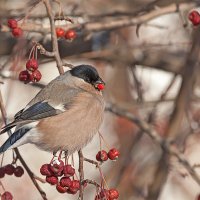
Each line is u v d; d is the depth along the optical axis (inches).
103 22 454.3
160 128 541.0
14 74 428.8
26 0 593.0
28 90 639.1
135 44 556.4
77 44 527.2
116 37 538.9
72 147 383.6
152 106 505.7
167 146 453.1
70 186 337.4
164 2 528.1
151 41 575.2
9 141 350.3
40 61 478.0
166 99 521.3
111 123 604.7
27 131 362.9
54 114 375.2
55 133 374.6
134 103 519.2
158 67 564.7
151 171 546.6
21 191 575.2
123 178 538.3
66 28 425.7
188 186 614.2
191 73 488.1
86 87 394.9
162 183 471.8
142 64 565.3
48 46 479.5
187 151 576.7
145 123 464.1
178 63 563.2
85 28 449.7
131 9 555.2
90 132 388.8
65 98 381.7
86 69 398.6
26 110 370.6
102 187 332.5
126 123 585.3
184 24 434.0
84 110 382.9
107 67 621.0
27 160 621.3
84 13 479.8
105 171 562.9
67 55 531.2
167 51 571.8
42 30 418.0
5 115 355.6
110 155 344.5
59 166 339.0
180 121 480.7
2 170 355.3
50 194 599.8
